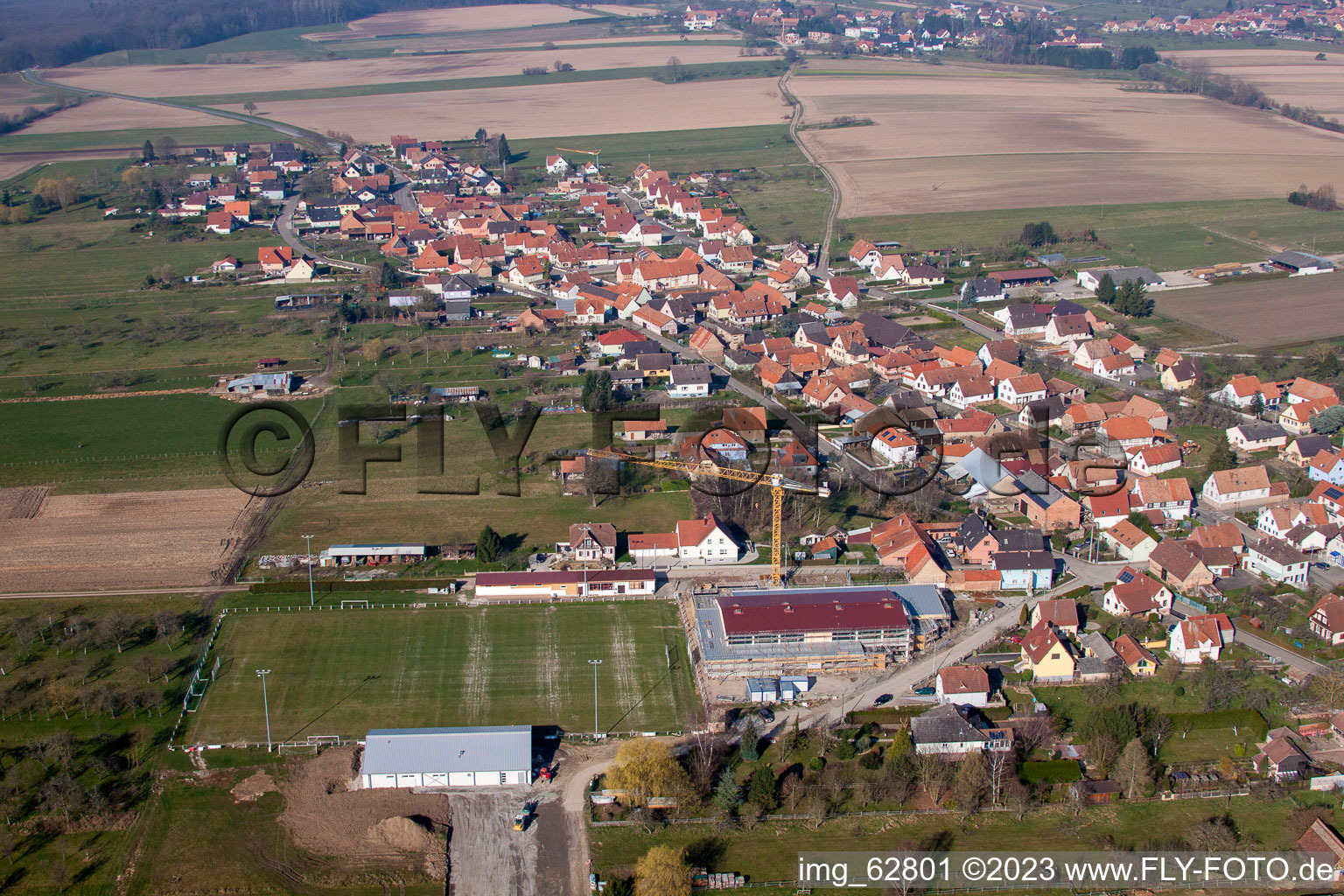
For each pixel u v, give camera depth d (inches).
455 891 4950.8
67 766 5649.6
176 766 5708.7
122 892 4936.0
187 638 6786.4
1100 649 6604.3
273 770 5693.9
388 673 6491.1
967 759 5492.1
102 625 6761.8
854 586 7253.9
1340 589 7155.5
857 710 6156.5
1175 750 5841.5
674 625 7007.9
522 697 6279.5
